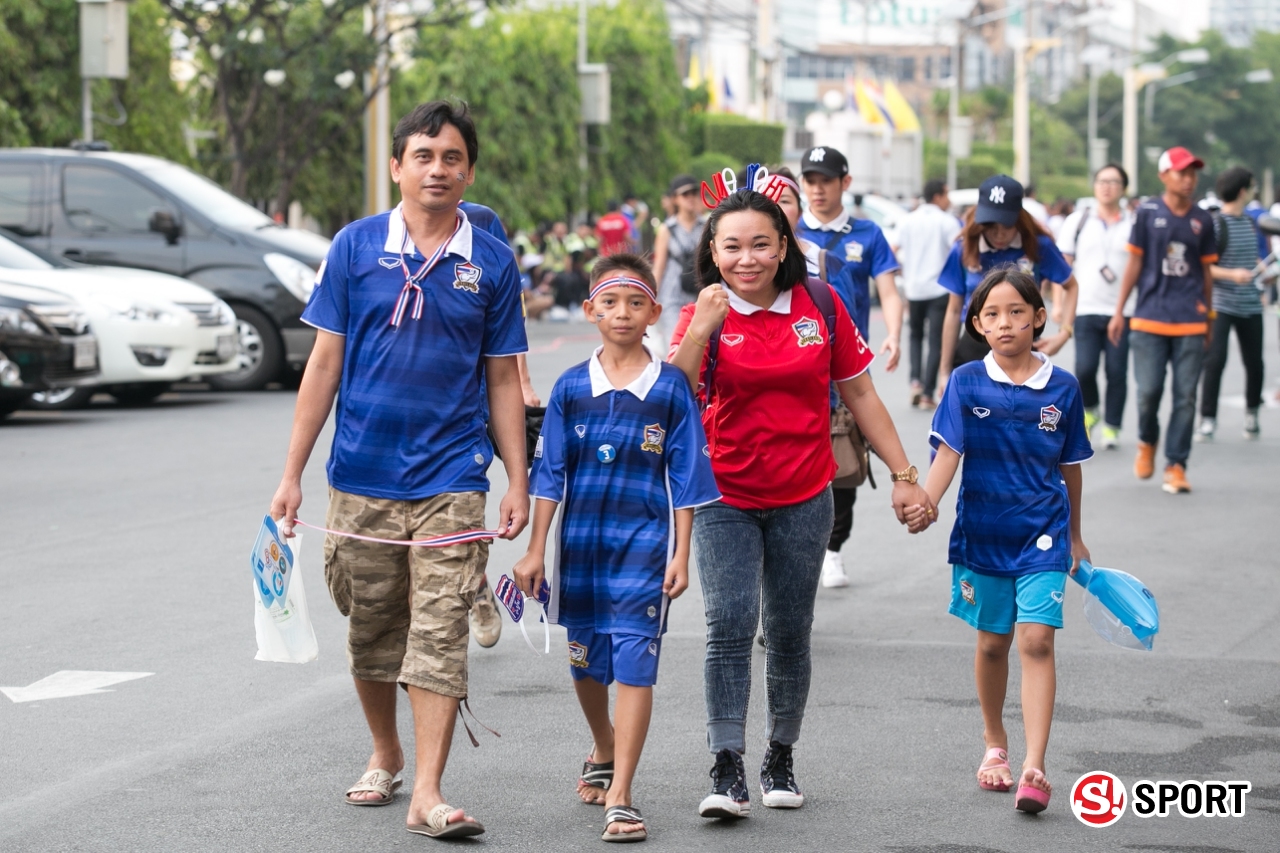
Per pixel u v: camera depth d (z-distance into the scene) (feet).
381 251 19.38
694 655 27.84
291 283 69.26
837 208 32.45
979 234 34.55
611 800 19.15
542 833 19.25
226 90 106.52
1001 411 20.70
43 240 69.00
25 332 55.47
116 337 60.13
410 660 19.08
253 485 44.45
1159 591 32.94
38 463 48.03
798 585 20.38
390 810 20.02
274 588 19.63
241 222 70.95
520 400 20.21
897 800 20.61
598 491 19.48
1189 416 44.83
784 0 546.67
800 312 20.15
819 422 20.39
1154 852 18.83
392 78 108.06
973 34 572.51
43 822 19.45
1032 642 20.40
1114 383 52.13
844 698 25.25
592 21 171.32
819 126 177.68
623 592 19.26
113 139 103.45
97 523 38.96
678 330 21.18
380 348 19.35
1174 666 27.25
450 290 19.38
